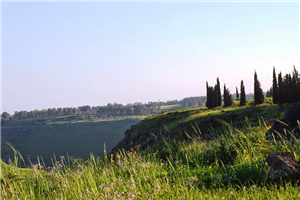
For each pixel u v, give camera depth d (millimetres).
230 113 55031
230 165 8969
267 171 7574
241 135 10992
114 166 10273
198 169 9219
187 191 7234
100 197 7137
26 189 8727
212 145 11555
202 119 57156
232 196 6766
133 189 7426
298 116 11133
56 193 8133
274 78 73875
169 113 93312
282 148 9148
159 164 10281
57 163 10359
